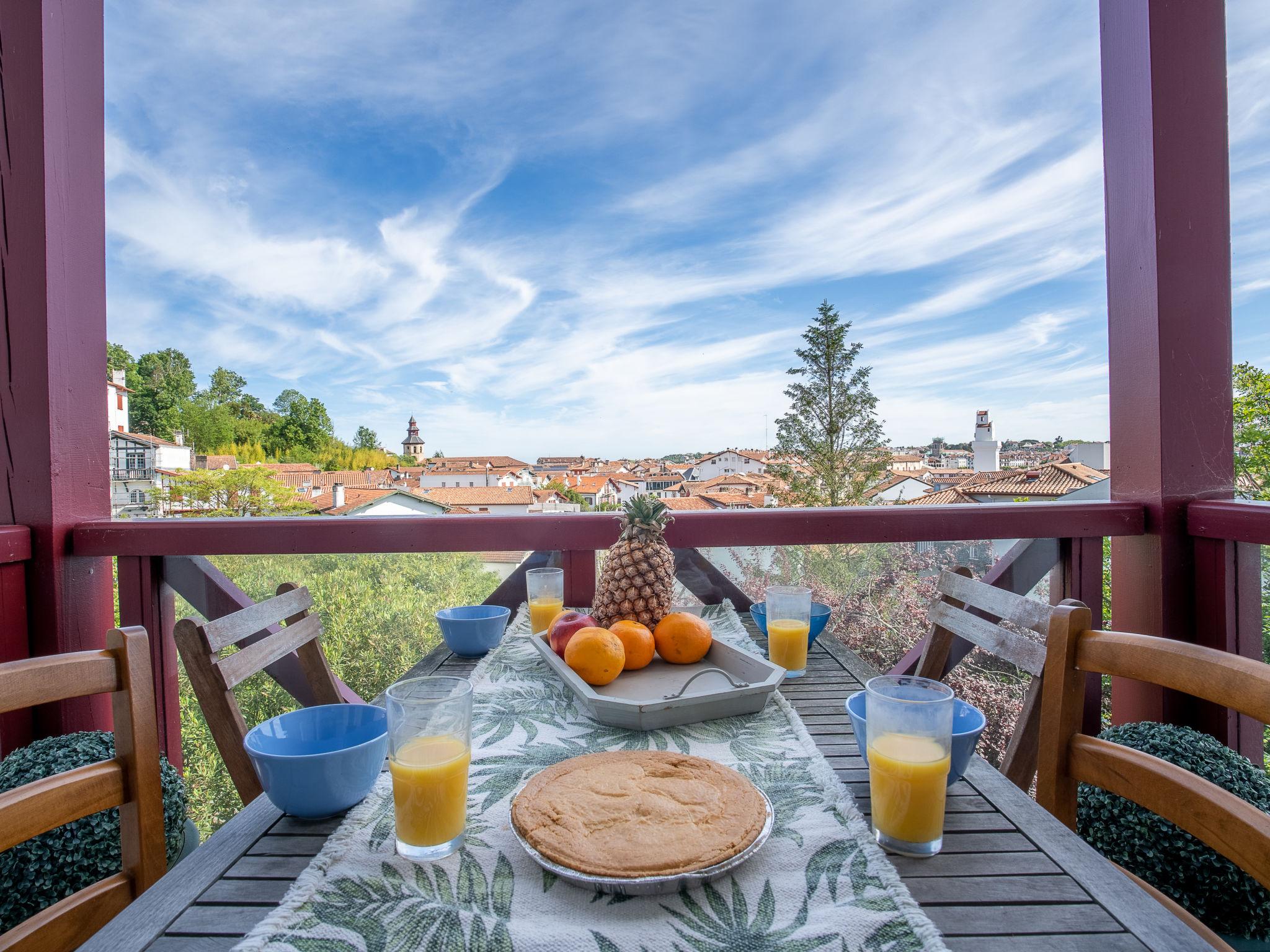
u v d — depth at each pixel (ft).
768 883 1.80
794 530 5.75
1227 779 3.99
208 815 5.42
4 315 5.32
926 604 5.87
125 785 2.43
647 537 3.98
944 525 5.72
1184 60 5.53
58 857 3.53
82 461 5.63
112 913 2.31
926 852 2.00
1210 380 5.58
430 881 1.83
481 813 2.22
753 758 2.63
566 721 3.03
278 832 2.19
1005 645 3.36
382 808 2.27
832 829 2.09
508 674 3.74
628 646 3.46
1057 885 1.86
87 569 5.61
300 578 5.61
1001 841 2.10
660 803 2.07
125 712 2.45
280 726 2.61
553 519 5.63
